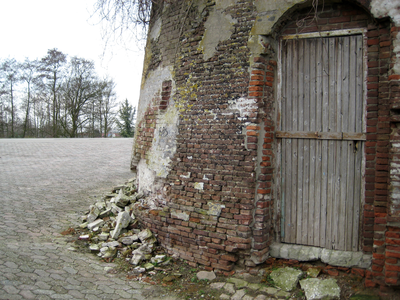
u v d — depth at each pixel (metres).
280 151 4.21
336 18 3.86
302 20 3.94
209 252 4.27
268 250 4.14
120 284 3.91
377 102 3.58
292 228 4.17
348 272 3.73
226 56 4.31
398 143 3.28
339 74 3.89
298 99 4.12
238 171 4.13
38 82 30.70
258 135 4.05
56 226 5.79
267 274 3.96
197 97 4.58
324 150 3.97
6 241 4.80
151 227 5.00
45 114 33.62
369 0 3.47
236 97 4.19
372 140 3.61
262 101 4.07
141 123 6.00
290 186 4.17
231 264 4.16
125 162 15.02
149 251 4.63
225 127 4.27
